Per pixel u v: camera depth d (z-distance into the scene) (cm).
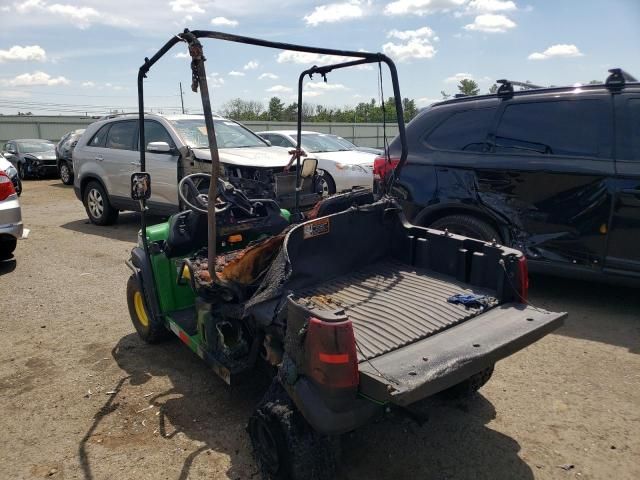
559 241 461
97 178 892
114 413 335
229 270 305
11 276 637
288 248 297
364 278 329
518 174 473
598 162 438
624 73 452
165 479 273
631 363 377
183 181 386
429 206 521
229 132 824
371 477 269
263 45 288
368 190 353
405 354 241
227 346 305
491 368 317
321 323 217
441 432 305
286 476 247
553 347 405
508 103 491
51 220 1010
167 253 382
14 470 284
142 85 365
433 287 315
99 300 546
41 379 382
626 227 429
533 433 302
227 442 302
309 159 680
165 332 428
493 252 304
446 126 522
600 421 311
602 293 512
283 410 243
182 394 355
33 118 3381
